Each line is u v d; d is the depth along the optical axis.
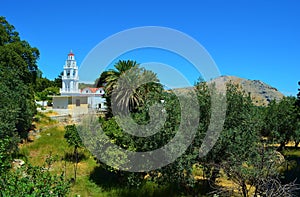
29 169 5.84
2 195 4.66
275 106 24.30
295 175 14.76
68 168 15.81
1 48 28.45
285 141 24.80
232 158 10.94
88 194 12.34
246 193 10.31
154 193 12.54
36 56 32.72
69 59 47.56
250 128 12.20
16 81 21.55
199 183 13.20
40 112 34.62
